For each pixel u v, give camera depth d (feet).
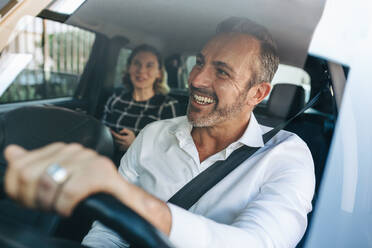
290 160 2.94
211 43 3.08
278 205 2.48
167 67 3.51
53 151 1.33
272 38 3.02
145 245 1.40
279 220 2.38
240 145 3.07
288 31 3.06
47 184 1.23
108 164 1.39
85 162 1.34
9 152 1.28
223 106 3.06
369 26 3.20
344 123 3.26
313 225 3.05
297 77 3.14
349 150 3.23
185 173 3.19
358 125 3.23
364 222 3.09
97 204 1.32
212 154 3.18
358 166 3.18
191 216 1.88
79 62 3.56
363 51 3.22
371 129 3.20
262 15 3.14
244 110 3.08
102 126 2.81
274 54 3.03
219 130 3.13
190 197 3.05
